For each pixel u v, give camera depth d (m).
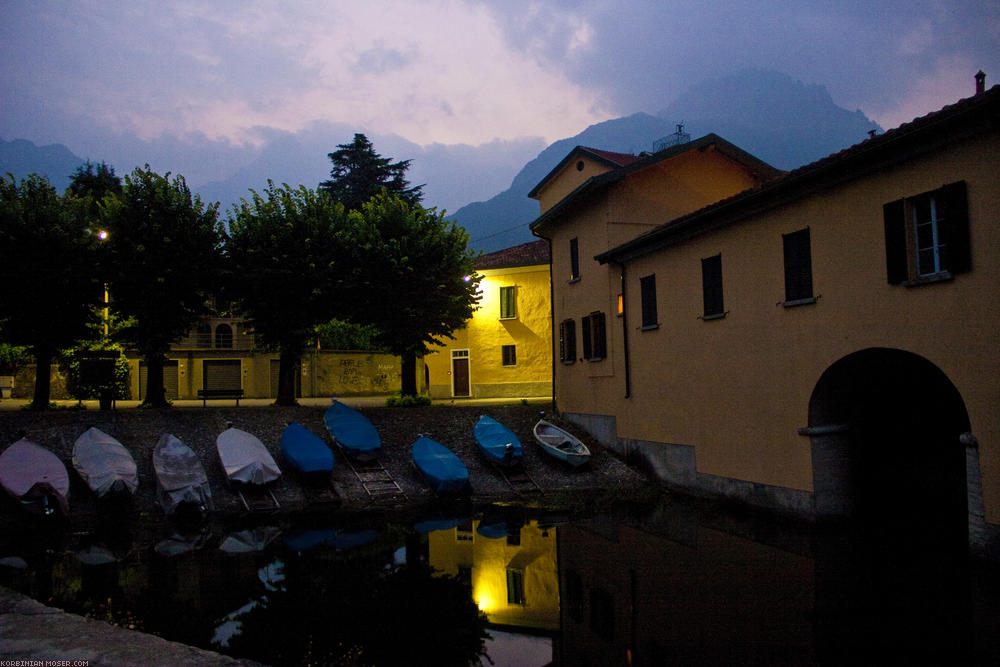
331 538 13.77
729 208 15.09
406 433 22.19
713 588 9.98
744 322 15.17
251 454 17.86
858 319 12.09
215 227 22.81
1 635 7.29
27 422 18.78
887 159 11.34
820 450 13.38
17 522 14.89
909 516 13.85
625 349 20.25
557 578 10.86
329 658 7.70
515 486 19.25
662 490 18.30
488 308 34.88
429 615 9.20
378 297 24.17
